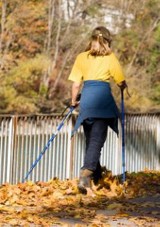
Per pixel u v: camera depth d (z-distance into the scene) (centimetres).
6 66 3941
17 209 1170
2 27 4003
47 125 1464
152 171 1727
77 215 1117
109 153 1616
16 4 4044
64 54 4216
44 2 4131
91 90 1382
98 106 1377
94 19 4347
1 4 4019
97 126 1374
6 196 1256
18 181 1413
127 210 1193
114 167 1631
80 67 1405
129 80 4362
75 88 1408
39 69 3984
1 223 1041
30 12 4075
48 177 1476
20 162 1413
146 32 4562
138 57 4538
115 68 1391
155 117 1781
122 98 1447
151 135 1766
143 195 1364
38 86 3991
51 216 1106
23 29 4069
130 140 1688
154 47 4566
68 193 1338
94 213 1141
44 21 4147
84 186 1342
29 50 4078
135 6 4550
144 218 1111
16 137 1398
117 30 4469
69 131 1511
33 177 1445
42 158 1458
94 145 1370
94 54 1396
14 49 4034
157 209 1206
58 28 4234
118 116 1402
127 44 4500
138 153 1719
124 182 1420
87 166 1354
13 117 1388
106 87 1386
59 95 4100
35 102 3947
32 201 1250
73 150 1526
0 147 1377
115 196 1341
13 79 3897
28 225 1028
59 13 4269
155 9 4584
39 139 1448
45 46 4156
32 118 1428
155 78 4522
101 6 4381
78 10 4328
